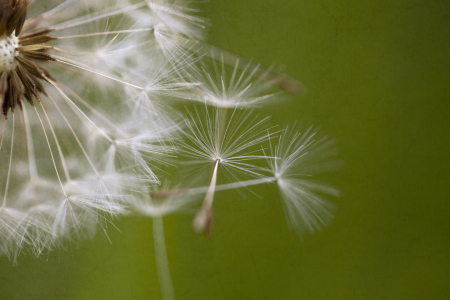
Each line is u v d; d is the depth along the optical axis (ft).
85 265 0.54
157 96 0.52
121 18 0.52
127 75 0.52
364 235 0.53
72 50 0.51
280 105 0.53
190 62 0.52
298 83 0.52
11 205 0.52
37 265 0.54
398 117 0.53
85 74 0.52
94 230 0.53
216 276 0.53
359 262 0.53
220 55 0.52
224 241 0.53
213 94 0.50
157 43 0.52
